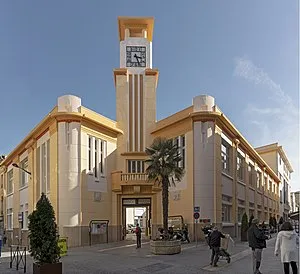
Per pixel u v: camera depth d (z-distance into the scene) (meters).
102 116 35.06
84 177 32.00
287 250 11.73
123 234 35.69
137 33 41.19
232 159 37.62
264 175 59.69
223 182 34.16
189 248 25.39
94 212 32.81
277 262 17.81
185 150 32.66
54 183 31.70
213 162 31.47
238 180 40.00
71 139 31.50
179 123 33.66
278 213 75.19
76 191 31.23
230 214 36.94
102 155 35.00
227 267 16.56
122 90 38.34
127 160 36.94
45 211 13.62
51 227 13.56
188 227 31.14
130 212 58.06
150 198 35.38
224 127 34.44
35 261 13.73
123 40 40.09
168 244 22.12
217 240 16.89
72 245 30.42
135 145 37.56
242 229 32.25
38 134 37.31
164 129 35.72
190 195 31.55
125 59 39.50
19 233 43.03
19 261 18.75
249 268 16.06
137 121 38.03
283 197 83.25
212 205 31.02
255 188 50.59
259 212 54.59
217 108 32.50
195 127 31.92
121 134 37.38
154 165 24.36
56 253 13.53
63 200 31.02
